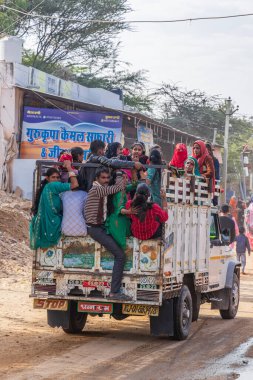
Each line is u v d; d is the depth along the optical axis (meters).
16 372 8.61
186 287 11.41
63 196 10.66
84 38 53.12
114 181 10.55
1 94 29.16
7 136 29.06
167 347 10.60
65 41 52.72
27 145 29.61
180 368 9.15
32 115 29.59
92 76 54.38
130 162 10.53
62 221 10.62
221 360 9.75
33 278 10.82
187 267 11.45
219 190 13.72
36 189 10.90
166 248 10.48
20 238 21.59
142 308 10.48
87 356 9.73
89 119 30.19
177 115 63.75
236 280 14.29
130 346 10.60
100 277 10.59
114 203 10.43
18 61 31.72
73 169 11.00
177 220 10.94
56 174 10.82
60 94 34.00
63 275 10.73
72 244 10.70
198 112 63.91
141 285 10.41
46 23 51.50
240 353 10.30
